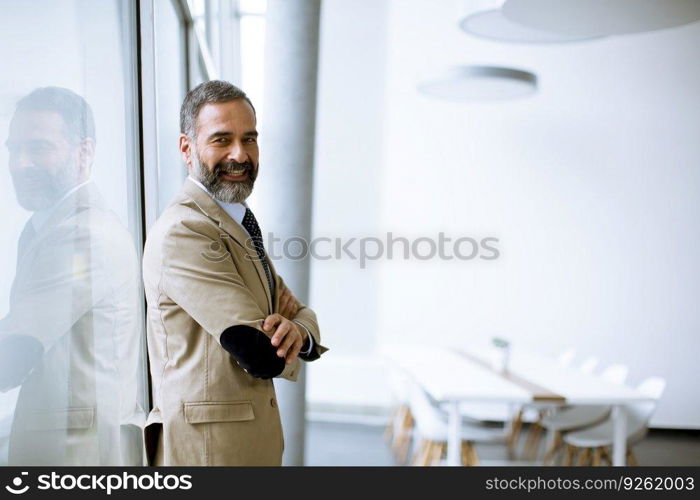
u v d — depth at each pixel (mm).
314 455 5648
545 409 5527
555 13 3475
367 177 6707
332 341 6855
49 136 1865
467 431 4707
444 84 5262
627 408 4738
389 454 5727
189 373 1815
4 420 1682
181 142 1935
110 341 2295
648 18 3535
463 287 6691
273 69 4238
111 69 2418
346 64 6637
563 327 6605
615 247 6535
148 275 1825
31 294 1784
